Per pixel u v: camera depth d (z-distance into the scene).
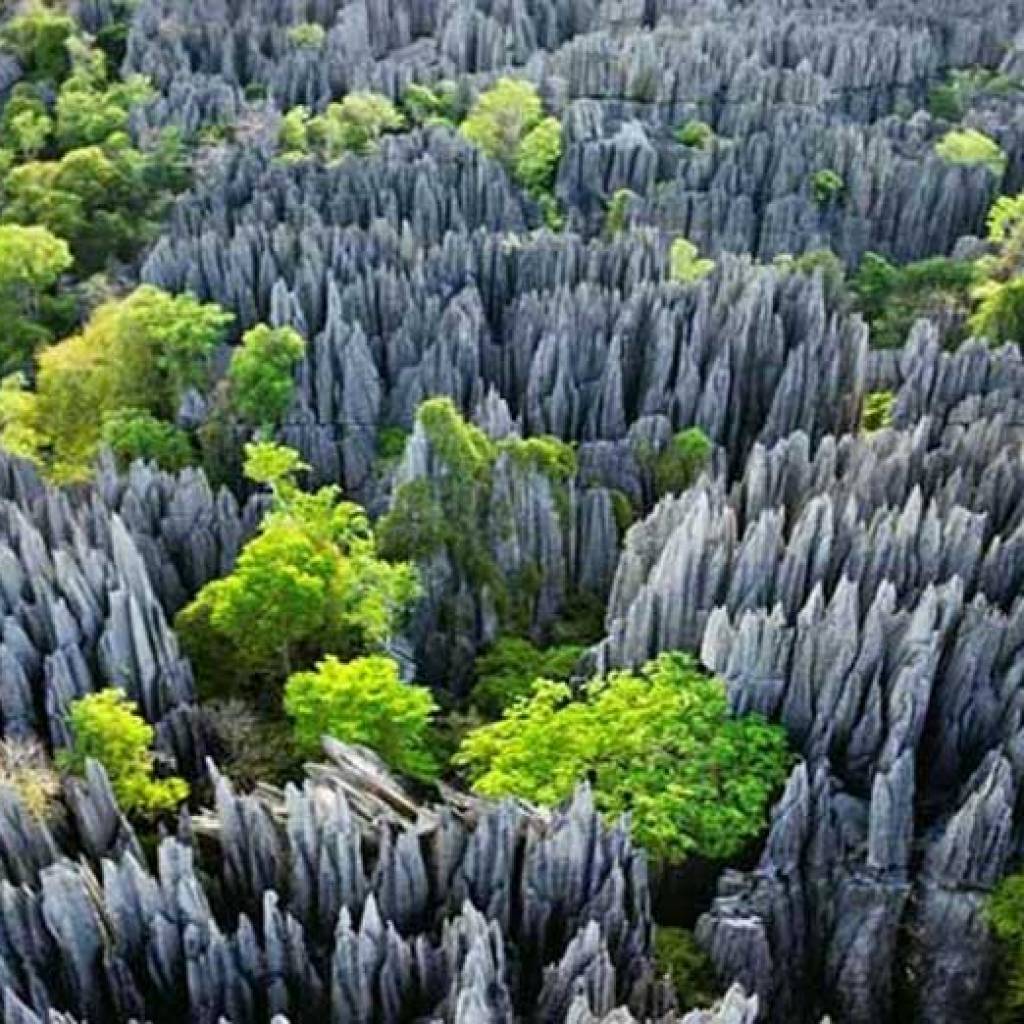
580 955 38.50
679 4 125.19
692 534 50.88
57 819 43.09
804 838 45.53
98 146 97.81
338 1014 38.97
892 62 115.31
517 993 41.16
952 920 44.69
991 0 125.75
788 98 109.12
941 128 107.56
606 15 125.44
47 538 56.59
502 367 74.88
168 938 39.09
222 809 41.44
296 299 74.12
